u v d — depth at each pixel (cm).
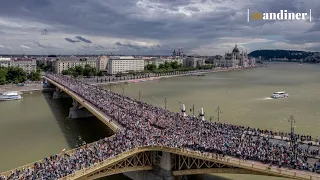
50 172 7969
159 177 9775
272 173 7994
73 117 18625
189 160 9544
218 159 8781
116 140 10194
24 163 11119
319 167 7831
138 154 9844
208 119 17525
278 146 9362
